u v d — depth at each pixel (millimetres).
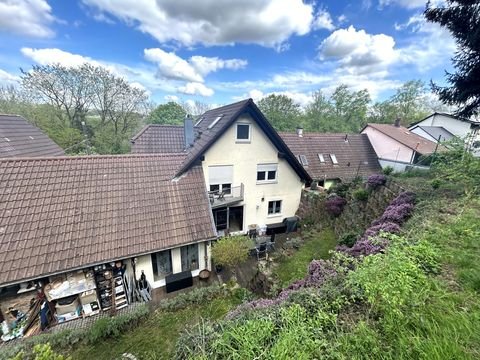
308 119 39438
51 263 6090
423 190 7406
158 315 6641
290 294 3674
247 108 10508
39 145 13625
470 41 6309
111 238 7055
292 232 12891
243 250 8984
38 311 6184
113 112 27078
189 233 8070
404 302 2584
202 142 11180
